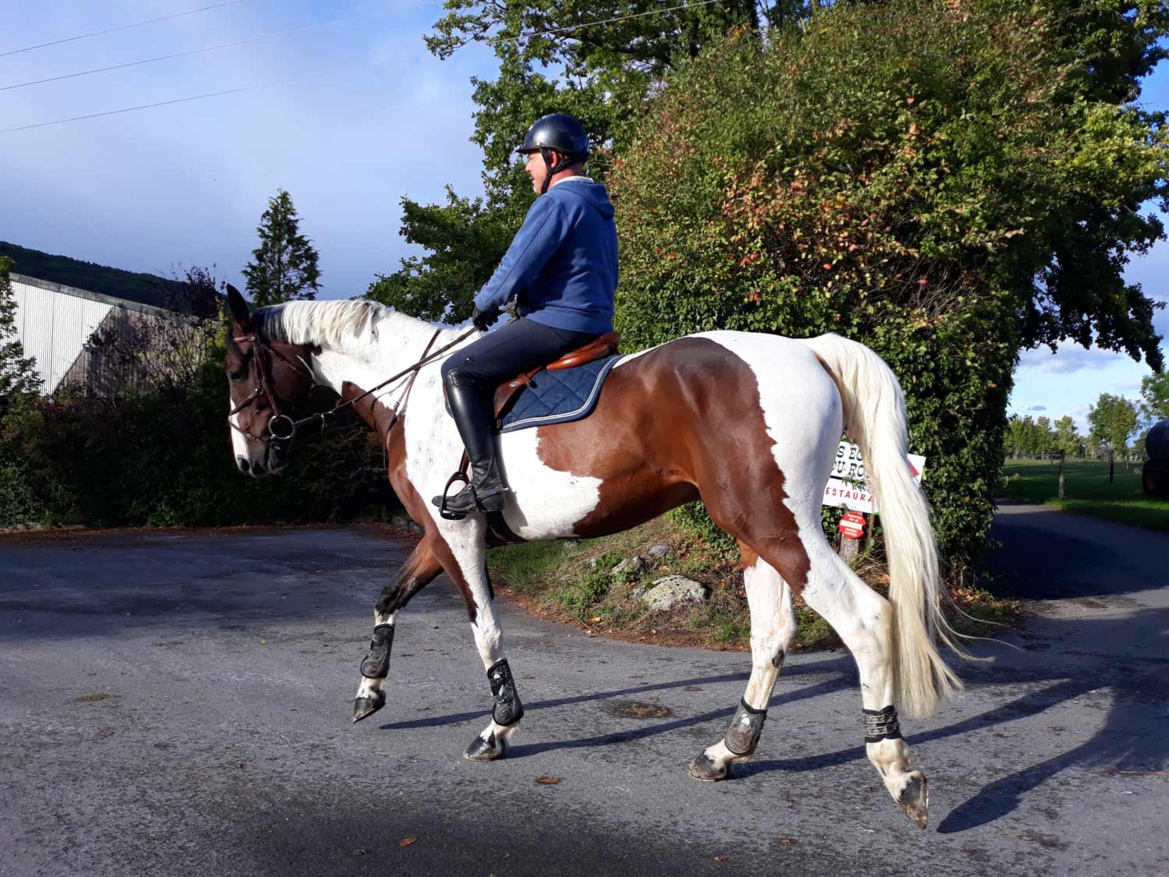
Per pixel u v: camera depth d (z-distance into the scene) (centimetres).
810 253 754
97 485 1702
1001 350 737
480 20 1842
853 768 386
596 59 1839
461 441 389
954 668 550
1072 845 310
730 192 760
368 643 643
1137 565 983
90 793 360
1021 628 661
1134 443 4688
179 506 1661
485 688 520
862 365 349
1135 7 1498
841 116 793
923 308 743
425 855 307
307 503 1717
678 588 692
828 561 325
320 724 453
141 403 1712
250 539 1379
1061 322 1897
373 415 441
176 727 446
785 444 328
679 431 345
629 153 968
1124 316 1812
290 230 2656
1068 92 1145
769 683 370
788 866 298
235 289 451
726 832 324
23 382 1809
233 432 468
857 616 321
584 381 363
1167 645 606
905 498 330
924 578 324
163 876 292
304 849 312
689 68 1016
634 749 412
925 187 766
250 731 440
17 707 480
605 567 784
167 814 340
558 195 369
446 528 393
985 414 742
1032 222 791
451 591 862
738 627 639
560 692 508
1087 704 473
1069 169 942
